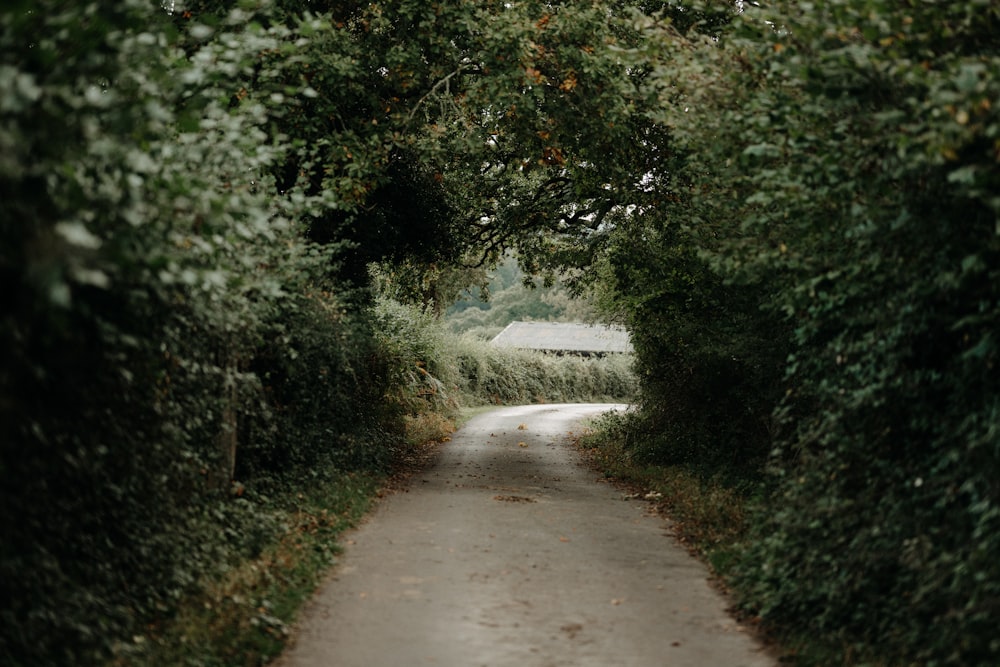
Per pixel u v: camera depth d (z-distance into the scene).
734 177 10.38
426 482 16.45
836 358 7.73
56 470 5.50
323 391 14.84
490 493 15.06
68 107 4.82
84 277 3.95
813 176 7.30
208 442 8.91
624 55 9.79
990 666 5.14
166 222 5.76
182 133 7.41
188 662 5.80
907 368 6.93
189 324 6.93
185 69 6.83
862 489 7.39
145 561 6.94
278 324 11.09
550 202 22.84
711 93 9.27
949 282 6.18
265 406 11.01
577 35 15.83
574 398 54.91
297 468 13.31
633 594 8.38
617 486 16.69
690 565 9.71
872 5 6.06
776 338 13.10
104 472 6.20
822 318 8.30
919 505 6.56
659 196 17.80
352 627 7.12
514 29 15.11
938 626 5.79
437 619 7.40
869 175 7.01
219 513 8.94
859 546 6.84
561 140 17.39
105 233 5.03
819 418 8.46
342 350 14.41
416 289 28.22
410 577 8.82
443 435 26.84
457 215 22.59
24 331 4.51
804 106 7.22
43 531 5.63
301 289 12.20
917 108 5.78
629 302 19.69
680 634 7.13
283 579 8.22
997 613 5.22
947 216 6.35
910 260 6.85
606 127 16.25
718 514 11.95
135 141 5.56
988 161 5.67
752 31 8.36
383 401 21.69
